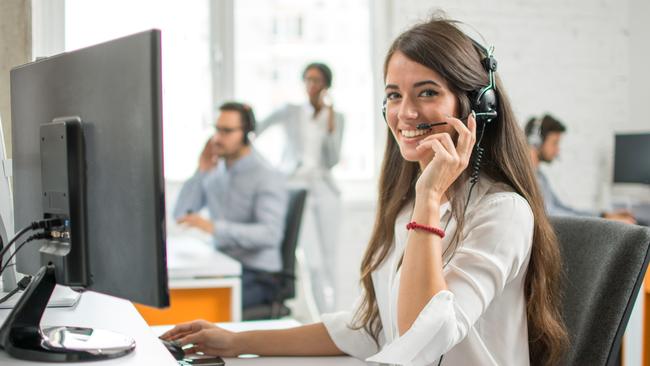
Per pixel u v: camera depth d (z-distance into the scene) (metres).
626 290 1.16
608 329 1.16
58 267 1.00
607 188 4.61
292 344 1.34
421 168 1.29
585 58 4.67
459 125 1.23
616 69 4.73
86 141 0.98
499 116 1.33
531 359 1.28
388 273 1.37
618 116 4.75
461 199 1.29
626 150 4.16
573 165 4.68
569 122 4.67
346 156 4.52
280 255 3.21
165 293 0.88
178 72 4.18
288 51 4.38
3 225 1.31
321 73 4.12
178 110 4.18
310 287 4.29
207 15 4.22
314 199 4.18
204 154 3.61
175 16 4.14
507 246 1.20
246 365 1.27
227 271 2.48
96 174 0.96
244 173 3.32
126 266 0.92
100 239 0.97
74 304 1.29
